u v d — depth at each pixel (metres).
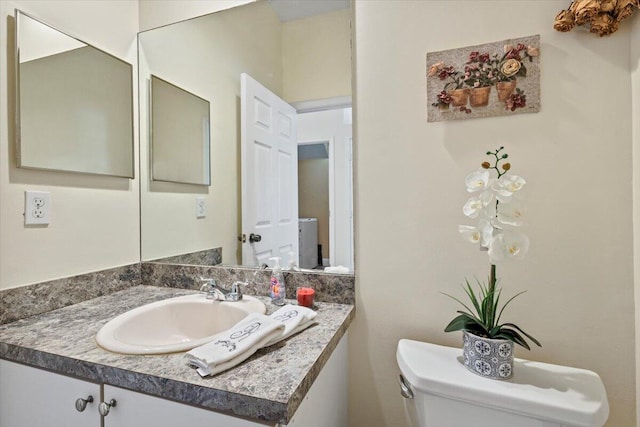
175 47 1.39
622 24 0.84
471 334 0.81
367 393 1.09
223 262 1.33
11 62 0.94
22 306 0.94
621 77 0.85
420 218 1.03
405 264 1.05
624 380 0.86
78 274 1.12
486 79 0.96
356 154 1.11
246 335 0.73
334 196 1.15
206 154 1.38
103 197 1.22
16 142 0.94
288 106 1.23
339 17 1.14
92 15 1.19
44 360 0.73
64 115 1.07
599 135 0.87
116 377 0.66
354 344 1.10
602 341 0.87
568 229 0.90
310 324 0.89
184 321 1.08
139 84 1.40
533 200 0.93
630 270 0.85
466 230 0.79
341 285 1.11
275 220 1.25
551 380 0.77
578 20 0.84
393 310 1.06
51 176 1.04
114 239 1.26
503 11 0.95
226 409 0.57
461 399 0.75
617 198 0.86
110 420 0.68
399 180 1.06
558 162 0.90
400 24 1.05
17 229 0.94
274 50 1.25
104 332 0.83
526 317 0.94
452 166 1.00
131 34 1.37
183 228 1.38
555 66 0.90
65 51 1.08
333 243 1.15
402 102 1.05
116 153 1.27
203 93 1.38
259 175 1.29
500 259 0.74
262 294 1.21
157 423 0.64
